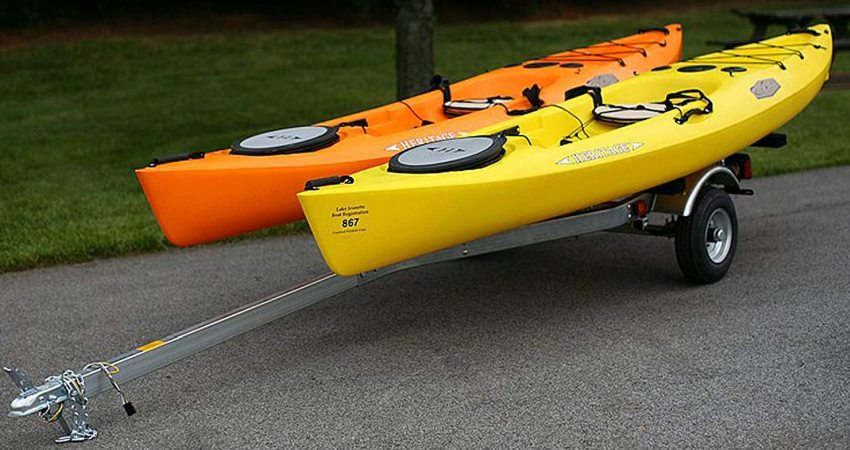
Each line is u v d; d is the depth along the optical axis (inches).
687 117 204.5
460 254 181.5
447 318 198.7
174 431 154.5
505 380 167.0
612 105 222.7
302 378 172.6
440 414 155.5
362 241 161.5
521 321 195.0
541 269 228.4
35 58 560.4
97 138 397.1
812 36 275.1
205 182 187.5
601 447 142.2
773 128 231.0
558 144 204.7
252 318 166.1
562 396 159.5
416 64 350.0
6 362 185.5
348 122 227.5
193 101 468.8
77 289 227.3
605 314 195.8
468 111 244.8
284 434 151.6
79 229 266.8
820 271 216.5
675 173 200.4
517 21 689.0
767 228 253.8
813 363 167.6
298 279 229.5
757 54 255.6
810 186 299.0
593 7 728.3
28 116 445.7
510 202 173.8
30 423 160.7
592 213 195.9
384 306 207.8
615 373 167.3
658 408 153.4
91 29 621.9
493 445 144.3
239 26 647.1
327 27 657.0
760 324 186.4
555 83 253.4
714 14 703.7
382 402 161.2
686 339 180.7
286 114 435.5
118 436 153.6
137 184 321.4
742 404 153.4
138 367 154.5
